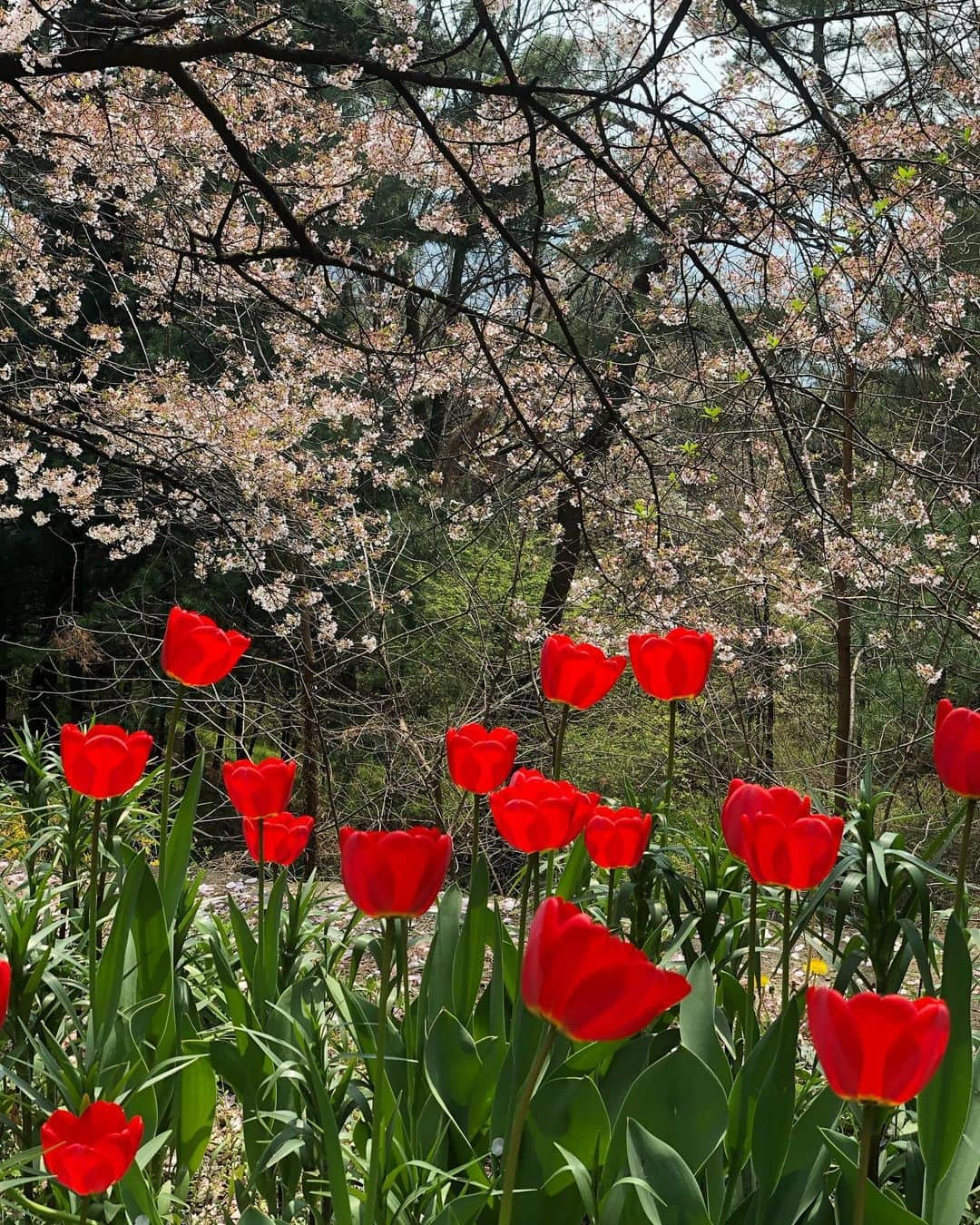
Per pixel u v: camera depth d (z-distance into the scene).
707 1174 1.49
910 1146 1.70
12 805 3.71
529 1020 1.66
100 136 6.93
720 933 2.61
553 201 10.53
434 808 8.43
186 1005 2.27
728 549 7.60
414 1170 1.62
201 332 10.99
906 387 8.81
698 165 6.73
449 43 9.00
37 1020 2.24
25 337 11.98
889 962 2.42
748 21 4.94
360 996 2.31
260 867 2.14
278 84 7.24
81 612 14.42
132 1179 1.64
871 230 5.46
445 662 10.55
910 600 8.06
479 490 10.10
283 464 7.84
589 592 8.61
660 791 8.93
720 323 8.98
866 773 2.56
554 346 6.28
